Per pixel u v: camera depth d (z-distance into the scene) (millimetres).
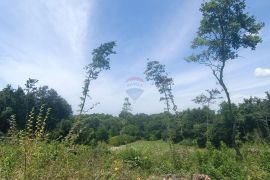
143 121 59500
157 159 16922
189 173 14461
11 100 29359
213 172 13055
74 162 4559
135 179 6801
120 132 48719
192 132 46469
